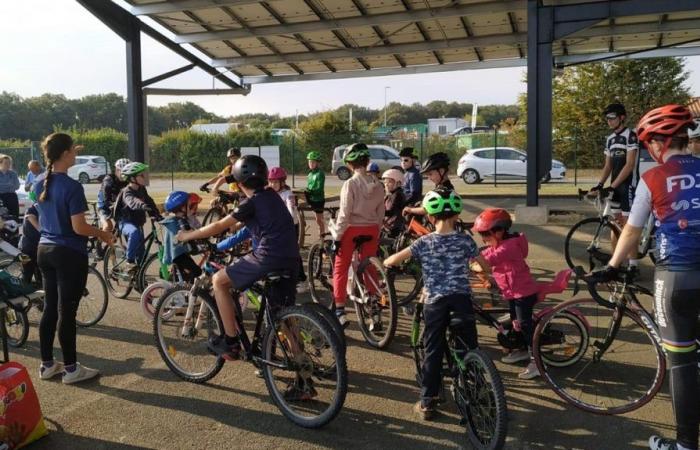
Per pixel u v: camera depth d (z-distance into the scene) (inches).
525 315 174.1
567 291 272.5
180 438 147.9
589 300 168.9
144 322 244.8
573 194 700.7
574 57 633.0
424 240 151.5
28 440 144.3
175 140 1417.3
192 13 537.6
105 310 237.0
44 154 173.3
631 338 183.9
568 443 142.6
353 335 224.7
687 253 121.3
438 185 246.1
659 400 164.6
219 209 402.6
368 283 212.7
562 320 177.9
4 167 453.7
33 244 248.4
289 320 156.3
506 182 1015.0
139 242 271.4
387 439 145.7
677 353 124.6
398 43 615.8
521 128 1379.2
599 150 964.6
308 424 151.3
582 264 326.6
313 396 159.9
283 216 161.5
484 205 636.1
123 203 275.9
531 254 353.7
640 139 130.3
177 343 191.5
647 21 535.2
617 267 138.6
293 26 562.9
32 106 3132.4
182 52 626.5
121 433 150.8
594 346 172.1
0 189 451.2
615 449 139.6
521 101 1422.2
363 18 541.6
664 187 123.0
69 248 175.0
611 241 294.8
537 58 463.8
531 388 173.6
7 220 372.8
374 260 207.3
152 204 273.0
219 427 153.5
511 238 177.0
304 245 402.9
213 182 422.6
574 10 453.4
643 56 604.1
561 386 171.0
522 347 179.3
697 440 125.5
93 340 223.5
